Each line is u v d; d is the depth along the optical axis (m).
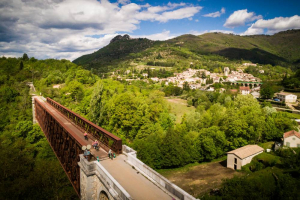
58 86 87.25
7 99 67.19
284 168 39.47
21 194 30.73
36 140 49.62
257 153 47.31
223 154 54.31
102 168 14.77
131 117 47.81
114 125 49.38
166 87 156.62
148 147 44.06
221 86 174.25
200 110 83.50
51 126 33.19
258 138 55.72
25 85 82.88
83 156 17.44
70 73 99.38
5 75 88.88
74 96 69.56
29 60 126.88
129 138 50.06
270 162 42.72
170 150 45.19
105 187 14.19
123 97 49.56
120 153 19.03
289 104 97.44
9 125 55.00
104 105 50.75
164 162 44.50
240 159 43.47
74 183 20.70
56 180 35.31
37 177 33.50
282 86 128.88
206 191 35.62
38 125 50.62
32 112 61.09
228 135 54.97
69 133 21.17
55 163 38.41
